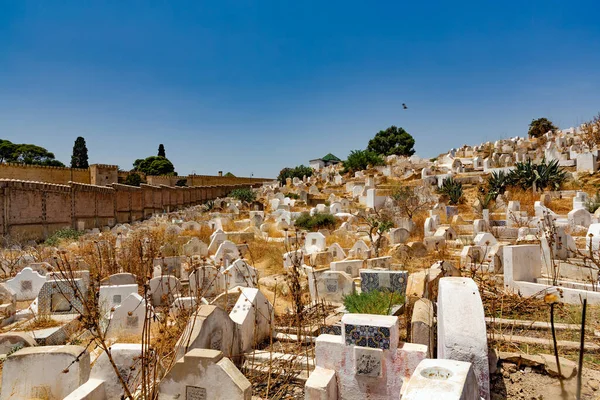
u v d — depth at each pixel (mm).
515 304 7164
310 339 6332
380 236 16672
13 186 24891
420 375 2859
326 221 24844
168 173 79625
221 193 63469
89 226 33719
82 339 7836
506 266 8281
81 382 5031
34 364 5027
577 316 6430
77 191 32094
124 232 26781
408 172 43781
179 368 4348
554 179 28500
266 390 4973
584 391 4035
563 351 5066
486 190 31109
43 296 9078
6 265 14797
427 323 4891
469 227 20672
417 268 12578
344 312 7887
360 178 44906
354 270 12320
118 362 5086
